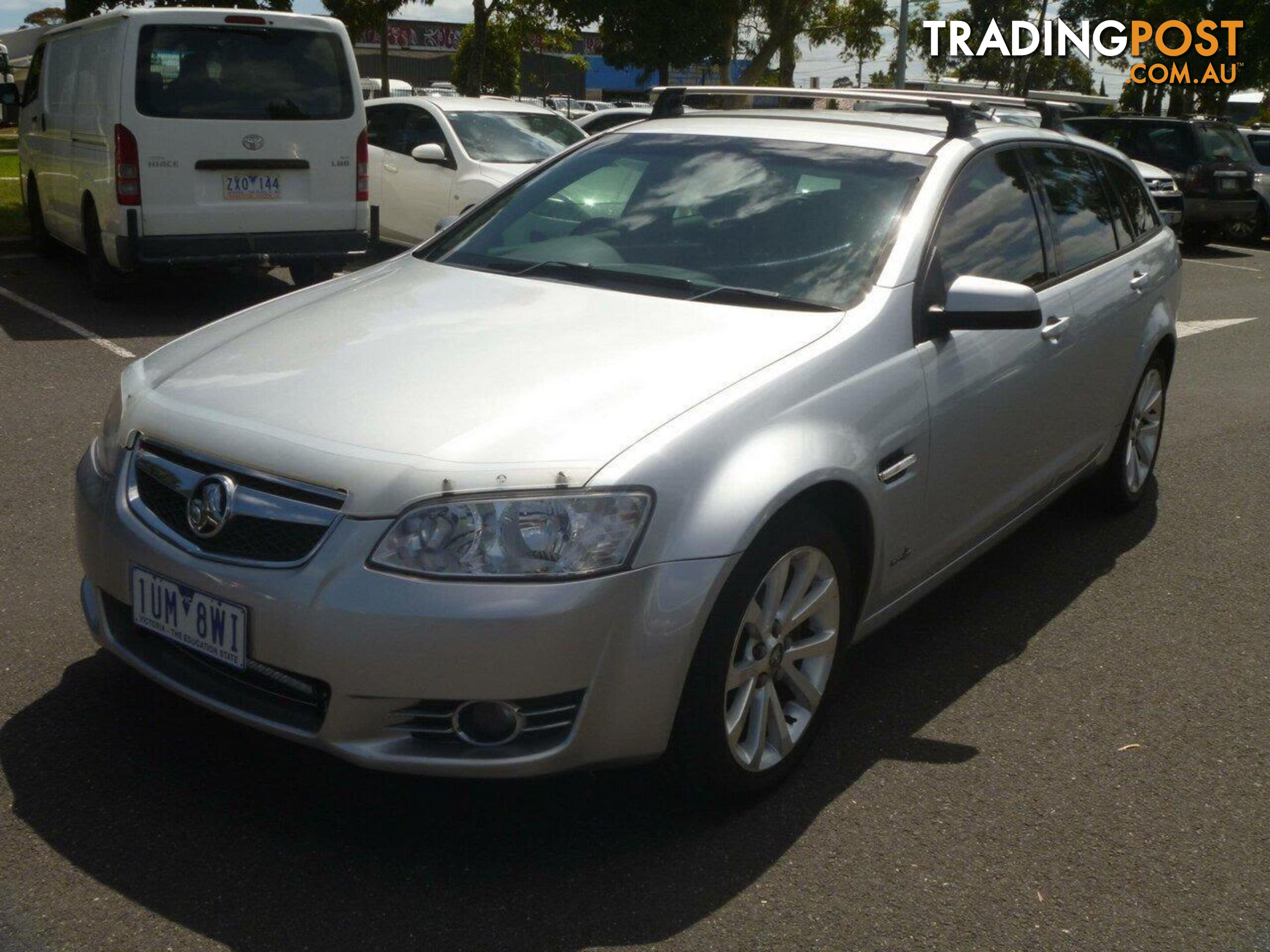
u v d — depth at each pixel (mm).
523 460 2598
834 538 3100
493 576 2518
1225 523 5480
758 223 3689
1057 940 2625
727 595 2754
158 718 3291
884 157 3865
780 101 4793
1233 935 2672
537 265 3744
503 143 11422
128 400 3113
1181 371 8914
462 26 75375
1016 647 4105
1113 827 3066
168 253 8672
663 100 4594
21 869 2652
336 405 2812
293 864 2721
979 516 3902
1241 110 49406
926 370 3424
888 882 2789
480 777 2609
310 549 2588
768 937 2578
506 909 2615
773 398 2941
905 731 3490
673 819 2969
